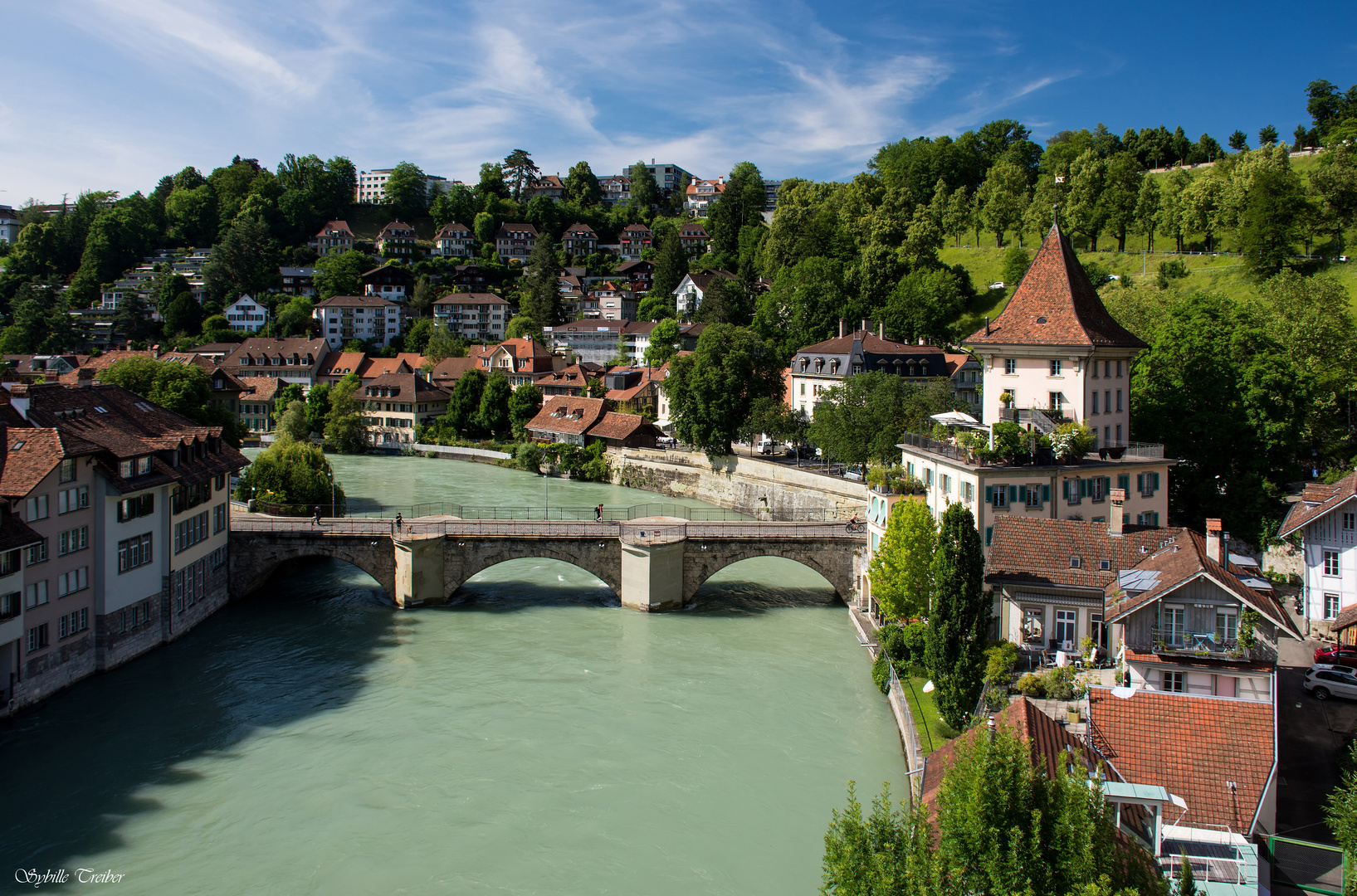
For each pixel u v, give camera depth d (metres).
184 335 193.50
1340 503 44.22
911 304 127.69
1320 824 27.55
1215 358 59.41
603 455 113.12
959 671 36.25
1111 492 40.78
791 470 86.75
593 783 37.03
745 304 158.62
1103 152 173.25
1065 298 53.62
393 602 61.78
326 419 139.25
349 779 37.34
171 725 42.09
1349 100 144.00
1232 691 30.00
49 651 44.34
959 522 37.50
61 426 48.53
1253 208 100.81
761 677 48.44
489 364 162.38
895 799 35.44
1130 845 20.91
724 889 30.05
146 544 51.19
